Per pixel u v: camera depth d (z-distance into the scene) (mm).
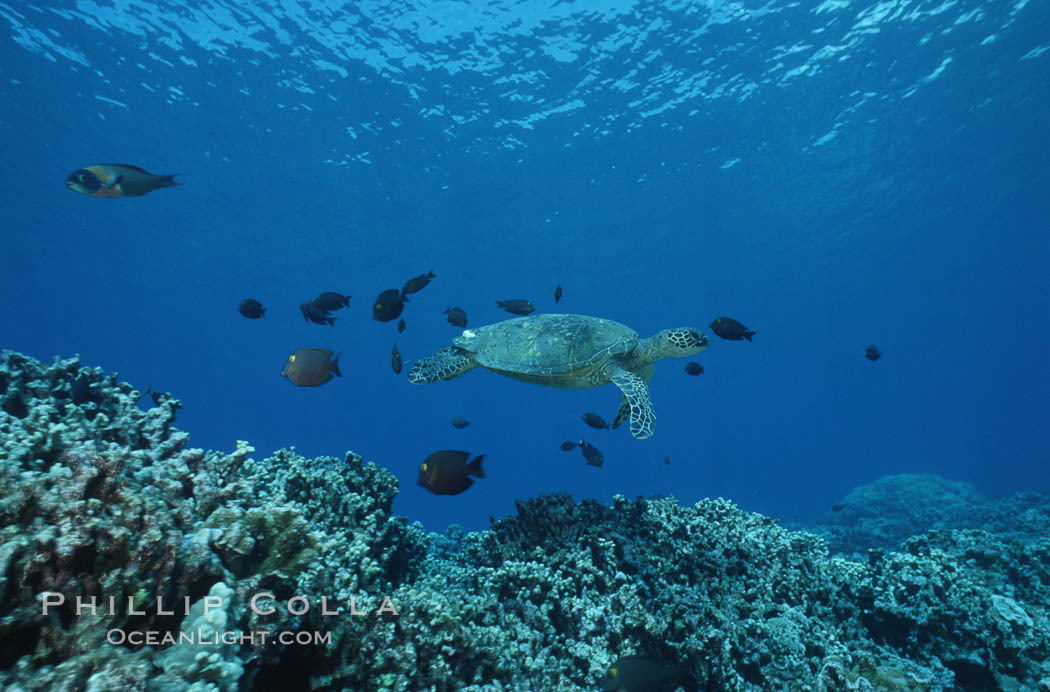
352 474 7633
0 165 32062
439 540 11797
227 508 3881
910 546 11711
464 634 4555
